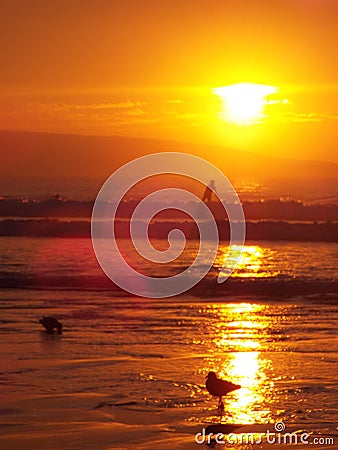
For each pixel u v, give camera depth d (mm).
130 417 24078
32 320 37656
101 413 24375
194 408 24906
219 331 35625
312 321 38000
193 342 33469
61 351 31750
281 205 91250
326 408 24922
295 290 46219
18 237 69562
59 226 73750
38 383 27344
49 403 25312
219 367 29531
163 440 22266
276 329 36156
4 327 36125
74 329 35906
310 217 89062
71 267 53062
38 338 33969
